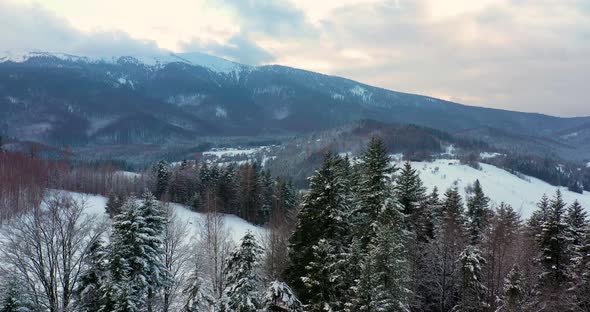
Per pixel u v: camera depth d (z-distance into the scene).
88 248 26.62
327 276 23.06
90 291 25.22
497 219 40.81
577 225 36.12
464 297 30.27
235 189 97.12
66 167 109.12
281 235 43.62
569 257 32.72
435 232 37.53
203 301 23.05
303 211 28.81
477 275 30.61
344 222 27.92
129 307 22.62
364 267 21.30
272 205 91.62
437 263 35.09
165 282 27.89
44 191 56.47
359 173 35.06
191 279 23.78
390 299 20.73
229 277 21.67
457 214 40.41
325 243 23.78
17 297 22.91
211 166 106.56
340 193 28.39
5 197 58.97
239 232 72.88
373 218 28.41
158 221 28.22
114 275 24.00
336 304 22.91
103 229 27.47
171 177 104.69
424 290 36.12
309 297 25.30
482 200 44.94
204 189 98.12
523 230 42.59
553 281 31.80
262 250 21.97
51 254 27.27
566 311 29.61
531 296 32.66
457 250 34.34
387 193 28.48
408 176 34.00
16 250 25.84
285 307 19.42
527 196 191.88
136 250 25.17
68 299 25.83
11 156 92.31
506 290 28.11
